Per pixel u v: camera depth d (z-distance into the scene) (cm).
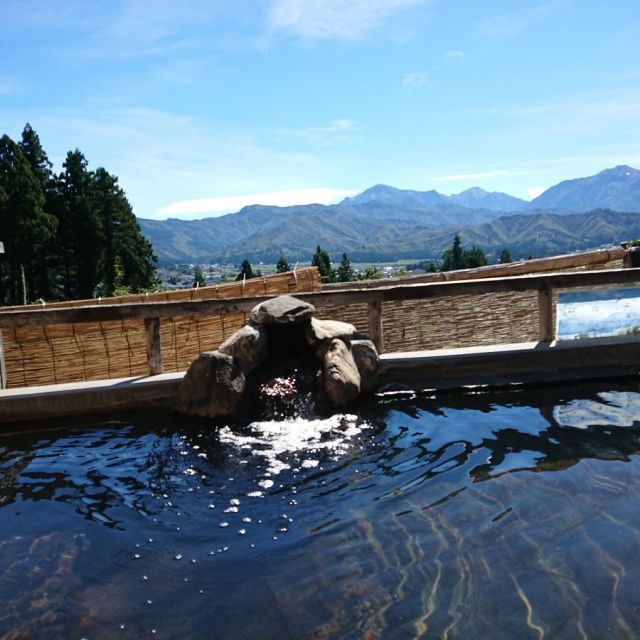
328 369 582
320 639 257
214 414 554
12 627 273
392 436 503
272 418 554
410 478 420
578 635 251
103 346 741
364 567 311
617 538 324
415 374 637
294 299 640
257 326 620
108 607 286
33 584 308
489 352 645
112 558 331
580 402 570
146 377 620
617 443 462
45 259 4747
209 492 412
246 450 485
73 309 600
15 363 700
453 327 916
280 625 267
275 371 603
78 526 370
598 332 1031
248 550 334
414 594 285
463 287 660
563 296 1455
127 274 5631
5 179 4338
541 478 406
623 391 600
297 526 359
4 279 4409
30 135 5025
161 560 328
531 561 307
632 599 272
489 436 493
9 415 575
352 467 444
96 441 520
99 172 5353
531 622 260
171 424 554
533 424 517
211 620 273
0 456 493
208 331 798
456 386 627
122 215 5425
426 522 354
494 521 351
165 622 273
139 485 427
